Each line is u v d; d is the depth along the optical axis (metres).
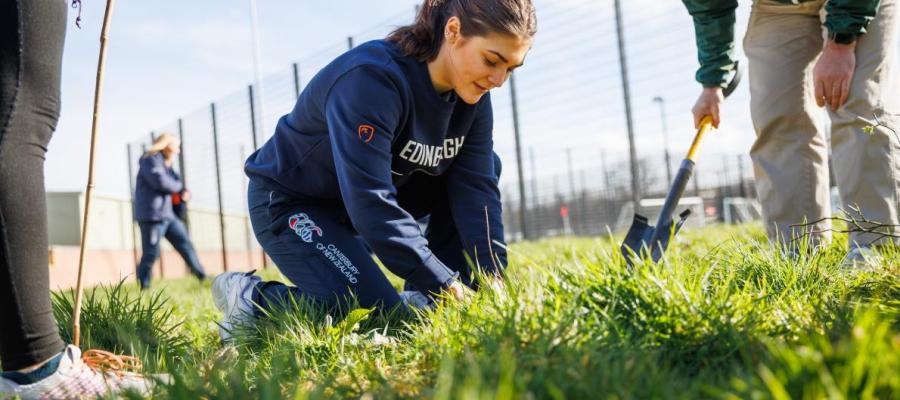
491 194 2.79
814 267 2.37
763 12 3.07
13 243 1.66
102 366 1.94
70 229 21.77
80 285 1.96
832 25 2.73
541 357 1.46
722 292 1.84
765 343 1.49
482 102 2.70
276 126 2.77
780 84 3.01
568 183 18.34
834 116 2.88
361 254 2.59
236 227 21.89
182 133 12.77
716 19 3.11
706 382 1.43
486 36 2.19
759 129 3.11
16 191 1.66
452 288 2.34
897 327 1.60
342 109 2.36
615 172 16.77
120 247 23.17
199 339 2.64
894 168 2.79
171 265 20.06
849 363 1.19
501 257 2.71
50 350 1.75
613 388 1.32
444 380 1.34
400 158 2.55
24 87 1.68
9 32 1.66
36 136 1.72
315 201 2.71
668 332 1.70
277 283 2.64
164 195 8.26
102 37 1.98
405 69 2.40
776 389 1.11
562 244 6.94
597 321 1.69
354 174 2.31
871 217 2.79
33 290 1.71
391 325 2.43
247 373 1.77
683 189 2.94
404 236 2.31
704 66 3.21
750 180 16.28
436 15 2.36
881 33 2.82
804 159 3.03
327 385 1.53
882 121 2.81
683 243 4.32
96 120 1.98
